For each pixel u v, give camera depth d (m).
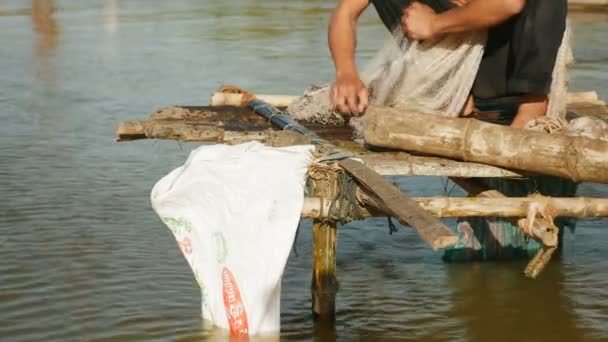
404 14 7.54
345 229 9.23
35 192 9.92
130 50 19.64
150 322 6.95
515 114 8.03
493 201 6.44
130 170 10.85
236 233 6.33
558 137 6.57
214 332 6.62
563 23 7.16
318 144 6.89
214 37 21.53
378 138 7.09
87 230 8.86
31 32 22.41
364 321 7.10
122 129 7.83
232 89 9.43
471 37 7.48
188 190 6.60
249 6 27.97
